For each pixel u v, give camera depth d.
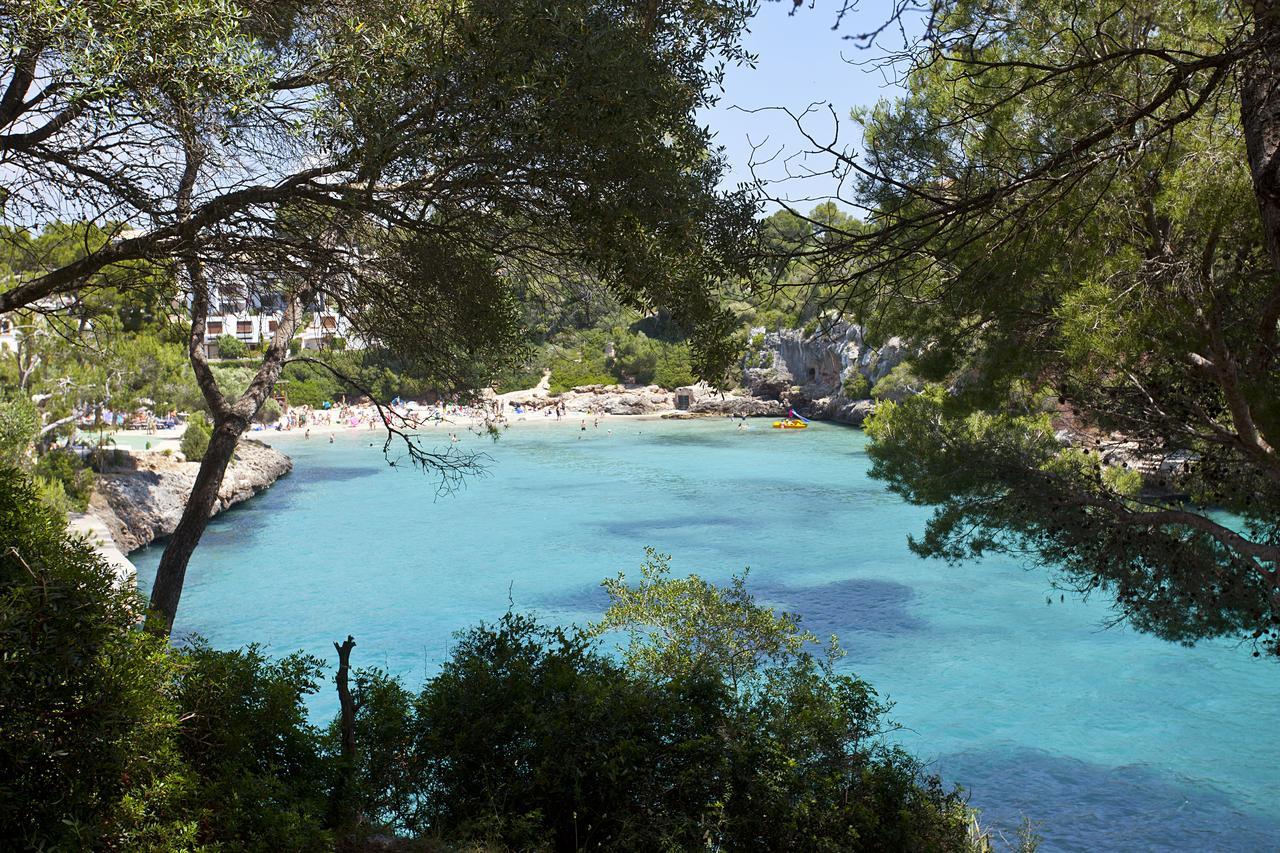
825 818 6.06
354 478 58.22
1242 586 10.02
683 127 5.40
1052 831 13.91
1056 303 9.12
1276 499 10.23
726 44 5.62
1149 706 19.42
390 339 7.25
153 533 35.53
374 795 6.07
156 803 4.12
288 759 5.48
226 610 27.23
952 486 12.59
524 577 31.70
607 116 4.73
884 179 3.44
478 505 47.88
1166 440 10.03
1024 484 11.75
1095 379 9.62
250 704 5.42
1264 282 7.88
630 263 5.13
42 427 32.94
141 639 4.38
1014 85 5.27
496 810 5.97
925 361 10.97
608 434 85.94
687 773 6.07
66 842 3.52
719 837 5.92
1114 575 10.83
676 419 100.25
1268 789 15.34
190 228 5.15
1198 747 17.22
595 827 6.08
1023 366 10.17
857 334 54.06
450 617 26.41
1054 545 11.55
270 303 6.64
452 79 4.64
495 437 8.82
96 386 35.47
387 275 6.68
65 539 4.37
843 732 6.71
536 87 4.62
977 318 9.45
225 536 38.94
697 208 5.09
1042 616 26.23
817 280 3.87
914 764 6.94
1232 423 9.77
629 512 45.34
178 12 4.37
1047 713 19.06
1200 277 7.81
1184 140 6.48
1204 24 4.80
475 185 5.18
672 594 10.99
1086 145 3.55
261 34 5.49
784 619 10.84
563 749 6.13
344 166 5.01
